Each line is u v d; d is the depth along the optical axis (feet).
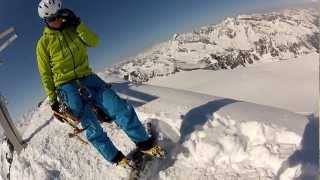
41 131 9.98
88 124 7.36
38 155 9.23
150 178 7.68
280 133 7.52
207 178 7.34
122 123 7.25
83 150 8.86
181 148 7.89
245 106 8.64
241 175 7.18
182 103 8.98
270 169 7.07
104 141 7.49
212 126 8.04
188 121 8.27
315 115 8.36
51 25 7.16
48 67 7.24
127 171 7.90
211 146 7.54
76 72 7.29
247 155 7.35
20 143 9.77
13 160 9.77
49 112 10.63
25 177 8.96
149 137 7.45
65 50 7.18
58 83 7.28
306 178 6.59
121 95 10.03
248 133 7.74
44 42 7.16
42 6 7.05
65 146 9.13
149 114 8.81
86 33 7.23
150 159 7.72
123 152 8.39
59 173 8.60
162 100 9.34
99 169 8.29
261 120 7.95
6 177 10.18
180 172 7.61
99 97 7.30
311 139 7.29
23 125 11.02
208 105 8.77
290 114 8.36
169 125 8.41
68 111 7.35
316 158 6.82
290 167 6.83
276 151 7.20
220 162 7.52
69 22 7.23
